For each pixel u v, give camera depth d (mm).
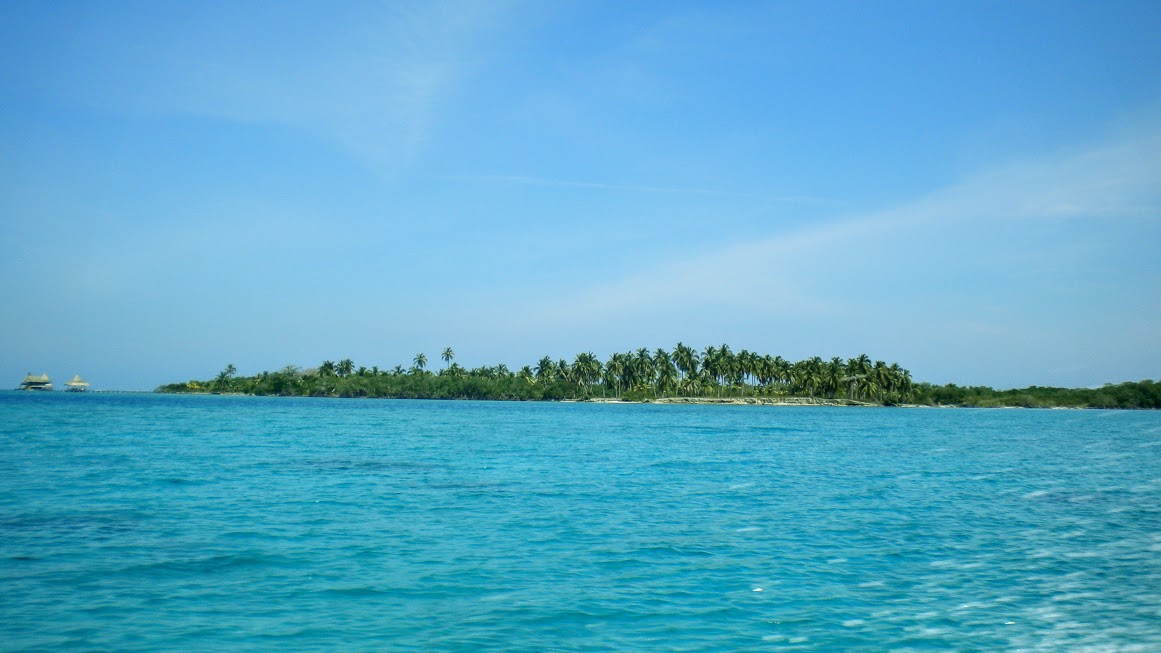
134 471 38531
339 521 24875
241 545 20906
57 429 74125
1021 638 14117
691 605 15875
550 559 19797
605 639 13789
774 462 49094
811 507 29344
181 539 21625
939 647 13602
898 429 100000
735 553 20781
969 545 22234
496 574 18188
